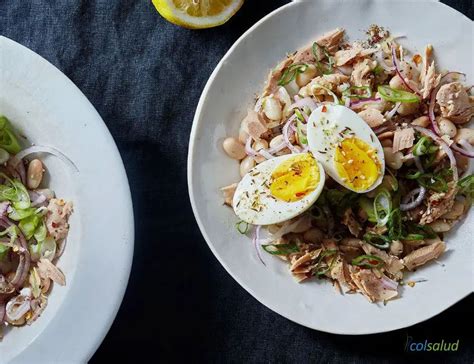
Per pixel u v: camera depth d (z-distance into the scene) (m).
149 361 0.48
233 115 0.46
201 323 0.48
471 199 0.45
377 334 0.48
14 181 0.46
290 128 0.45
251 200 0.44
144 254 0.48
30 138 0.46
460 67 0.46
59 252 0.45
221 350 0.48
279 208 0.44
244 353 0.48
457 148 0.45
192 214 0.48
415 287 0.45
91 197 0.43
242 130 0.46
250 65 0.45
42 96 0.44
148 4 0.49
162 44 0.49
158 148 0.48
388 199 0.44
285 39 0.46
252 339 0.48
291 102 0.46
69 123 0.44
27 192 0.46
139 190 0.48
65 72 0.49
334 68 0.46
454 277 0.45
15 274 0.46
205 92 0.44
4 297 0.46
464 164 0.45
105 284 0.43
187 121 0.49
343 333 0.43
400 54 0.46
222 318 0.48
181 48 0.49
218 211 0.45
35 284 0.45
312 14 0.45
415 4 0.45
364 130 0.44
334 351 0.48
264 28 0.45
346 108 0.44
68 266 0.44
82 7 0.49
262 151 0.45
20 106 0.45
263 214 0.44
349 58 0.45
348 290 0.45
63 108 0.44
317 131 0.44
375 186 0.44
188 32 0.49
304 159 0.44
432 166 0.46
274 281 0.45
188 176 0.44
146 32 0.49
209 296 0.48
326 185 0.45
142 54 0.49
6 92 0.45
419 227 0.46
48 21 0.49
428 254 0.45
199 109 0.44
